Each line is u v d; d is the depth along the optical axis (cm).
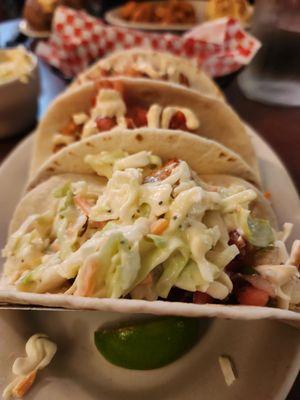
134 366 18
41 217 23
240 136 27
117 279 17
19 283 19
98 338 19
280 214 25
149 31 45
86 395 18
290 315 16
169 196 19
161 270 18
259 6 36
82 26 38
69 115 30
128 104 28
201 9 46
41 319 20
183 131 24
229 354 18
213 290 17
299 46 35
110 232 18
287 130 34
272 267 18
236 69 37
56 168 25
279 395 16
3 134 35
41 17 43
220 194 21
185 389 17
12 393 17
